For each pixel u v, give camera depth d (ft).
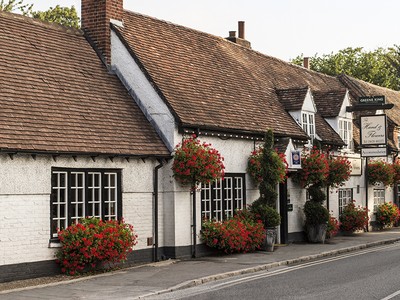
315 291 43.19
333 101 97.30
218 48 87.15
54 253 50.85
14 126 49.29
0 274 46.65
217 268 55.26
